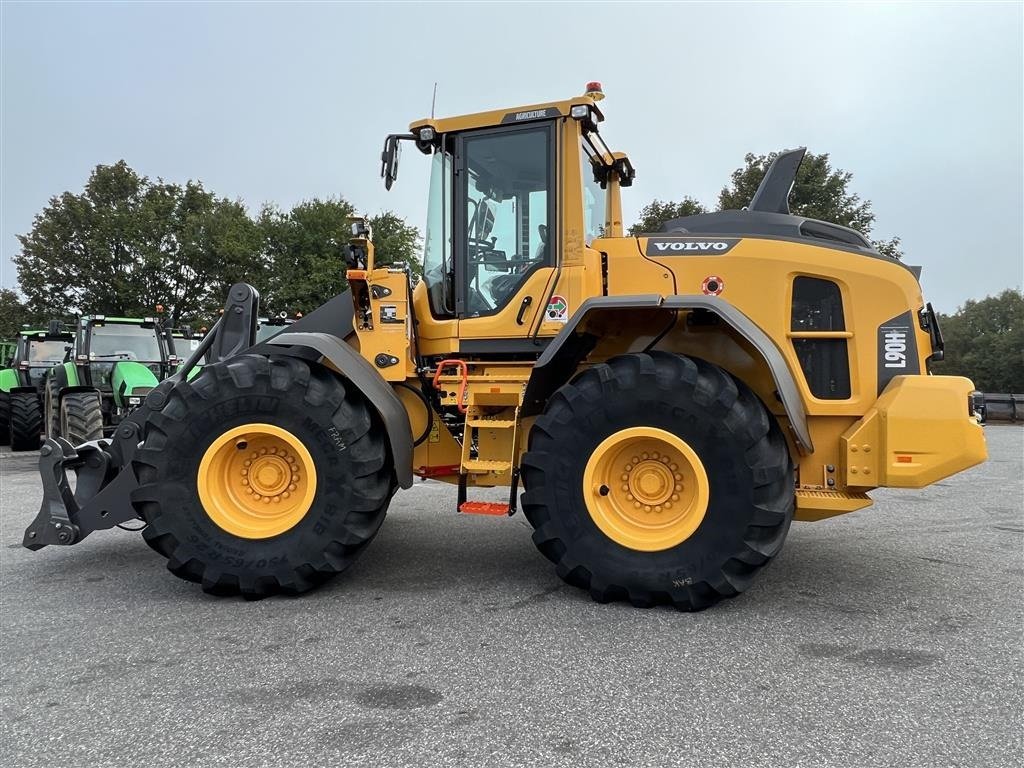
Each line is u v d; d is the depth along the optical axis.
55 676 2.59
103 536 5.06
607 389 3.28
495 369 3.94
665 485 3.32
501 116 3.90
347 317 4.39
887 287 3.52
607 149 4.57
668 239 3.79
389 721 2.20
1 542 4.87
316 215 33.59
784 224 3.82
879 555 4.31
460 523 5.35
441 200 4.13
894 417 3.24
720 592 3.12
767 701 2.30
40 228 35.50
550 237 3.82
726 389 3.15
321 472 3.45
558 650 2.76
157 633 3.03
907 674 2.52
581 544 3.29
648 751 2.00
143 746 2.08
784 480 3.15
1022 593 3.51
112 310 35.47
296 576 3.42
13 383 13.26
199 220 35.75
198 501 3.49
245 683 2.51
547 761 1.95
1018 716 2.19
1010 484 7.38
